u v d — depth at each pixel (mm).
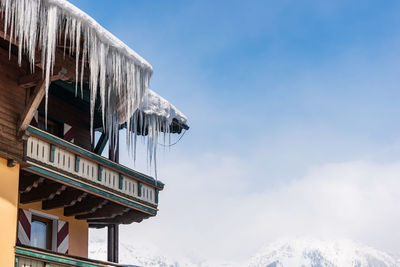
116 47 17984
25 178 19094
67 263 19094
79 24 16688
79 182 19828
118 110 20172
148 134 22141
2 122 17406
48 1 15977
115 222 23578
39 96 17859
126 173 22094
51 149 18922
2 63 17781
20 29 15500
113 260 23359
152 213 23281
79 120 23609
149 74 19438
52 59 16422
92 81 18547
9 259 17031
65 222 22328
